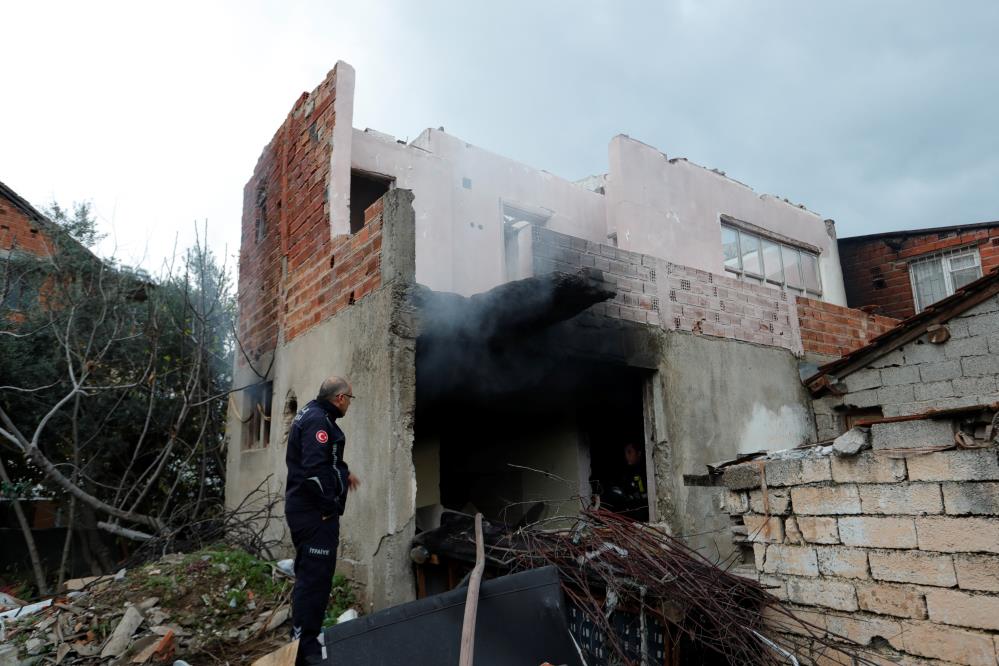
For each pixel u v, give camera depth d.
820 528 4.18
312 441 4.14
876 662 3.79
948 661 3.52
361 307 5.86
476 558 4.27
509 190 9.97
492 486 8.75
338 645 3.42
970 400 7.54
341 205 6.80
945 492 3.63
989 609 3.40
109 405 9.50
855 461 4.05
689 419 7.57
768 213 12.38
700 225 11.05
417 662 3.43
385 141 8.68
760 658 3.80
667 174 10.75
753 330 8.70
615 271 7.38
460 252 9.17
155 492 9.84
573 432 7.90
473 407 7.76
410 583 5.04
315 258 6.97
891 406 8.21
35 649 4.48
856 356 8.49
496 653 3.50
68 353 8.33
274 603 5.10
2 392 8.76
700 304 8.13
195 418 9.91
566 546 4.46
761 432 8.30
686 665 4.03
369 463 5.41
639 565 4.18
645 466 8.06
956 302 7.68
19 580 8.87
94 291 9.70
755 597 4.17
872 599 3.87
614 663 4.03
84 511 9.27
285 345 7.46
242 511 7.61
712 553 7.25
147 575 5.34
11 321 9.52
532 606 3.75
